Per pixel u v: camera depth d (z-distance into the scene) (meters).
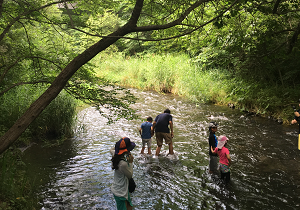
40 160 6.32
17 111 7.23
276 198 4.61
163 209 4.30
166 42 7.12
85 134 8.52
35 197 4.55
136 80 19.22
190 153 6.97
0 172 4.61
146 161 6.45
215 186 5.09
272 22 6.27
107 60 22.78
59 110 8.34
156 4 5.30
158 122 6.78
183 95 15.68
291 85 11.78
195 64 17.03
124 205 3.68
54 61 5.11
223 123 9.83
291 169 5.78
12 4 5.27
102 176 5.54
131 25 3.55
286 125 9.37
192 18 6.21
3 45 5.64
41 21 5.18
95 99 4.51
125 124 9.77
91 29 5.01
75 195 4.71
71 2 5.10
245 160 6.34
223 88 13.58
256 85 11.46
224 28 8.57
